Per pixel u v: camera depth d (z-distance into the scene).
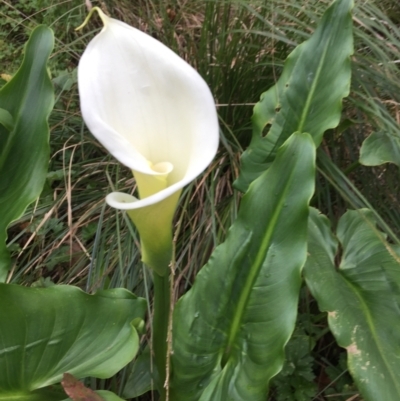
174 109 0.28
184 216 0.58
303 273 0.41
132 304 0.36
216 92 0.64
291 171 0.33
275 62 0.60
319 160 0.54
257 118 0.50
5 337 0.32
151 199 0.24
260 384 0.32
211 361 0.36
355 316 0.39
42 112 0.39
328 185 0.59
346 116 0.61
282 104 0.49
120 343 0.34
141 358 0.44
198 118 0.27
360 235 0.46
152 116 0.29
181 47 0.68
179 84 0.27
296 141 0.33
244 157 0.50
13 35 0.90
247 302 0.35
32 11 0.92
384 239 0.45
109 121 0.27
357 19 0.57
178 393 0.37
